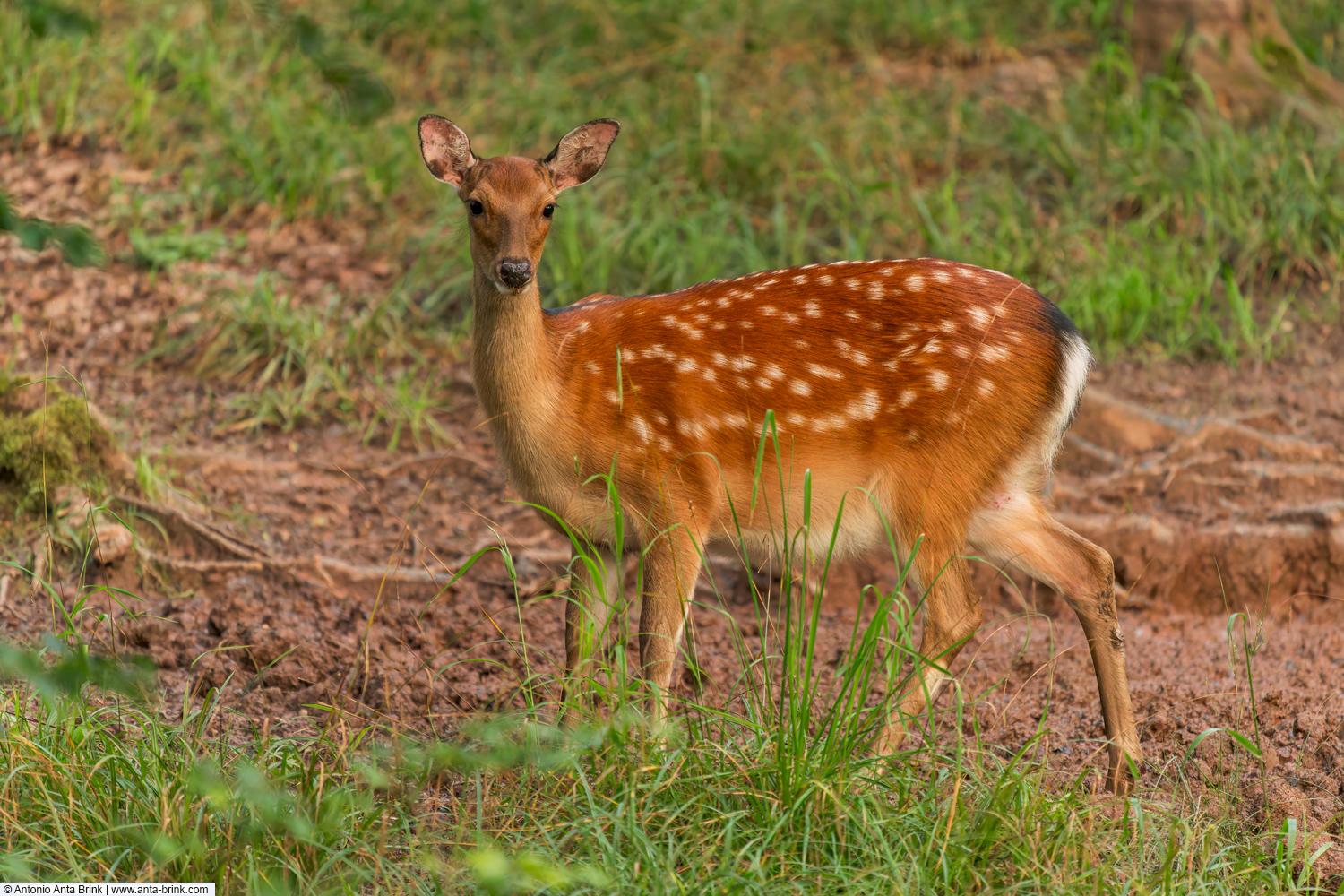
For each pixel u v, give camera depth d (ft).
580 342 27.73
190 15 56.85
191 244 46.29
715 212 48.03
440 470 39.96
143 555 33.55
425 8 60.44
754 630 34.40
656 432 27.40
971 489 27.37
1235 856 22.90
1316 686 30.55
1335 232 48.67
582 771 22.13
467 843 21.58
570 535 26.61
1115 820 22.94
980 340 27.07
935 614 27.63
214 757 23.18
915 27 61.87
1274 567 36.55
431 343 44.73
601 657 26.73
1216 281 47.91
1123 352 44.86
